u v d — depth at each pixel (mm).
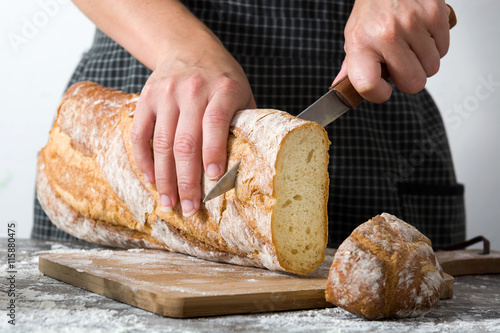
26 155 1427
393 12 736
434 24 742
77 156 862
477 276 792
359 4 778
